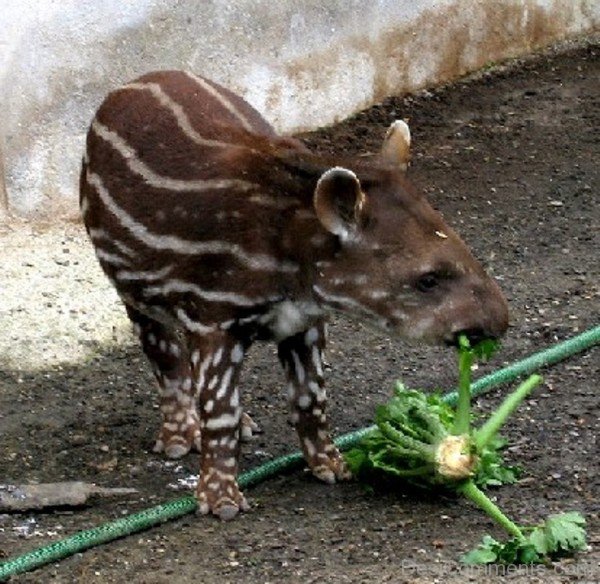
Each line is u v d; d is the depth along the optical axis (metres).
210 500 8.53
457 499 8.63
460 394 8.34
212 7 14.48
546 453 9.24
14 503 8.74
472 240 13.20
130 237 8.65
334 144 15.47
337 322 11.67
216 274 8.28
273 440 9.74
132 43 13.83
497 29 17.61
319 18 15.51
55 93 13.32
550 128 15.98
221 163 8.34
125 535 8.37
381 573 7.59
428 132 15.89
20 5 13.05
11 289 12.20
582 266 12.55
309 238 8.10
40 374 11.00
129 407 10.43
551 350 10.69
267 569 7.77
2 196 13.27
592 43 18.59
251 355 11.16
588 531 8.03
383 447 8.68
